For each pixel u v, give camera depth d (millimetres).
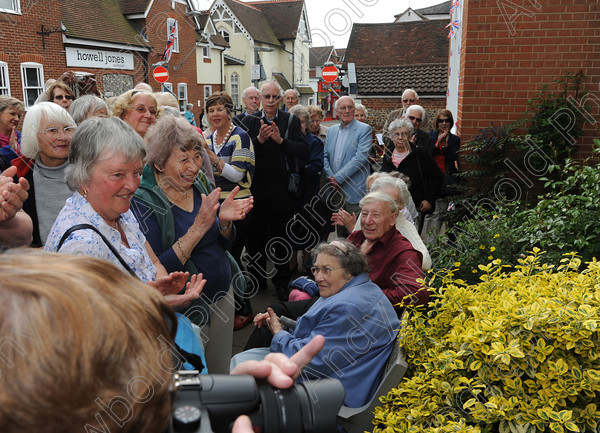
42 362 367
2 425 364
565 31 4984
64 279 407
